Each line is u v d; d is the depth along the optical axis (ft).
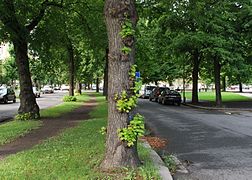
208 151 39.42
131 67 26.81
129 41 26.81
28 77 71.97
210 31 110.83
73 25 86.94
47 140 42.63
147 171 25.54
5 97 148.77
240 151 39.27
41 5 73.26
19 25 67.67
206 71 158.61
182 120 74.08
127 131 26.22
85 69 187.42
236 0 110.93
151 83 264.11
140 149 34.78
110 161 26.45
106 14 27.30
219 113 93.91
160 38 126.41
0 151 37.42
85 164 28.02
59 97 205.57
